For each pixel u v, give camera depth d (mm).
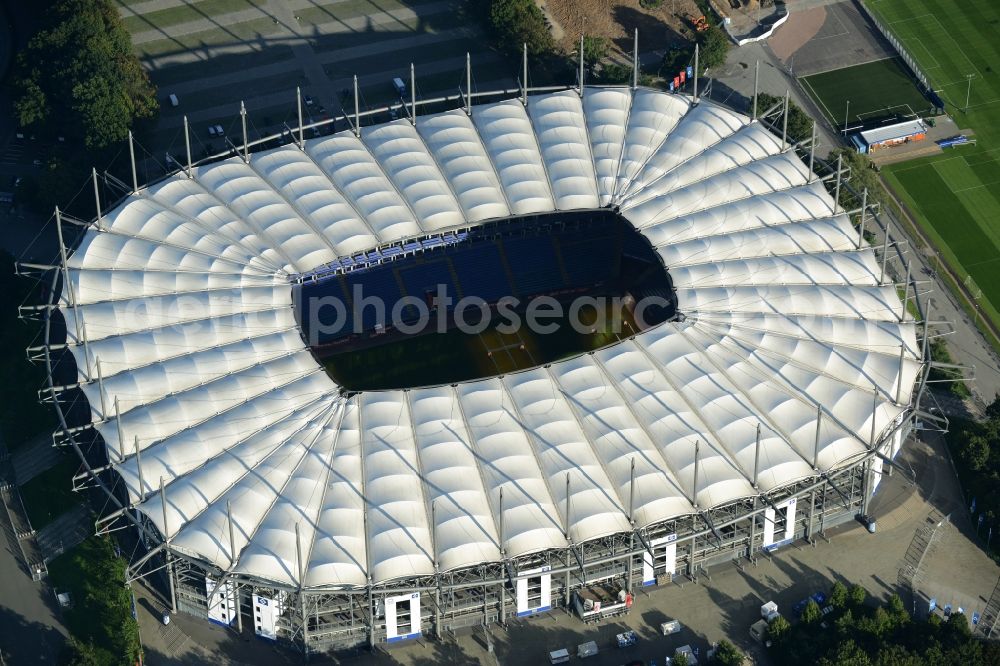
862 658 194875
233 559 199250
